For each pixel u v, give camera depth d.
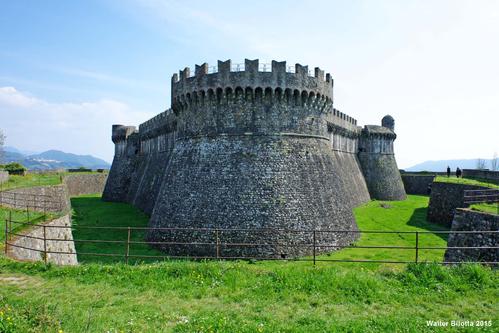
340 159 65.31
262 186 31.97
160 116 60.69
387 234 41.38
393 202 73.56
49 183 54.03
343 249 34.03
